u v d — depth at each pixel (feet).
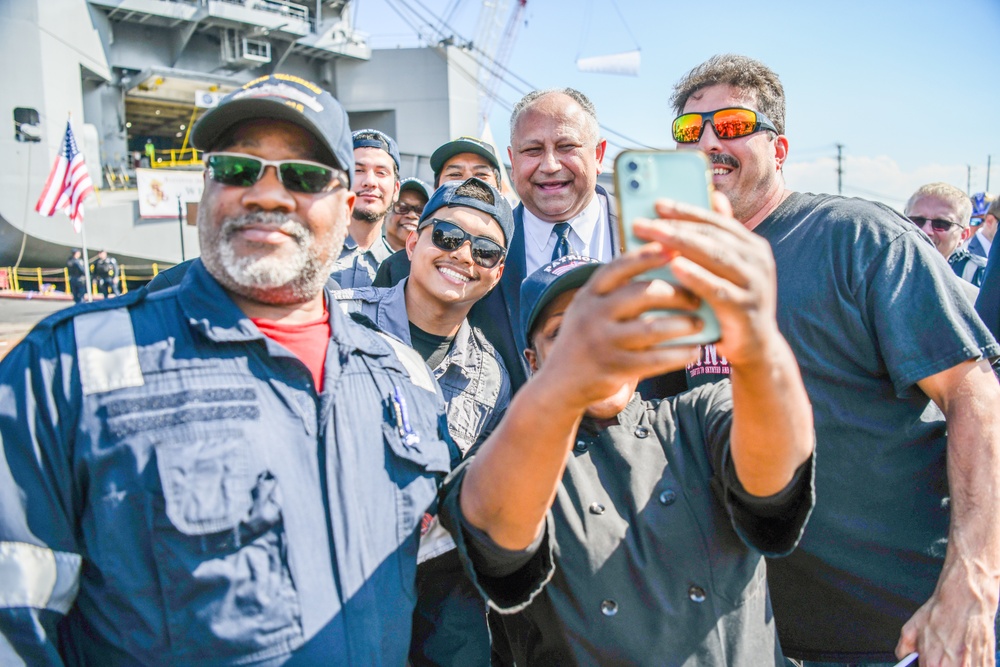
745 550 5.47
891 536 7.28
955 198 17.39
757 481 4.54
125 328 5.18
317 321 6.09
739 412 4.19
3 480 4.61
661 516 5.48
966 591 6.15
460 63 123.85
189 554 4.67
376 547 5.39
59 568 4.70
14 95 82.64
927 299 6.97
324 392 5.53
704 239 3.13
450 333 9.74
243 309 5.78
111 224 83.46
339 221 5.81
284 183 5.44
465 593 7.17
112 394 4.85
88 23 94.17
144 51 106.11
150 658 4.69
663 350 3.34
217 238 5.43
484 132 19.39
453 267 9.23
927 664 6.13
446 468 6.07
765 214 8.53
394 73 120.98
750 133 8.27
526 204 11.75
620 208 3.63
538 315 5.87
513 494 4.26
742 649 5.24
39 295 72.69
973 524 6.37
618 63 76.54
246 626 4.70
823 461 7.54
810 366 7.66
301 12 113.60
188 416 4.89
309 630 4.88
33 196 82.74
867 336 7.34
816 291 7.61
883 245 7.29
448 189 9.50
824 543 7.48
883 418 7.36
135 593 4.69
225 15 101.19
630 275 3.28
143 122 127.85
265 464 5.01
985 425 6.58
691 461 5.75
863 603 7.40
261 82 5.63
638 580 5.34
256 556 4.82
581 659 5.29
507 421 4.10
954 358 6.72
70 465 4.83
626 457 5.72
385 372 6.15
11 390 4.81
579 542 5.40
